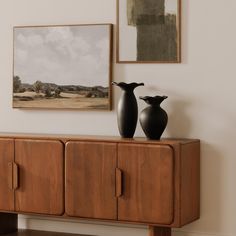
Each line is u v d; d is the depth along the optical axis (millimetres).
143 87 4730
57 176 4555
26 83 5059
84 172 4469
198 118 4578
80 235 4875
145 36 4707
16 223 5066
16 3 5098
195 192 4488
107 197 4402
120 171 4344
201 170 4570
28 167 4645
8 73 5152
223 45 4508
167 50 4648
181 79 4625
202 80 4570
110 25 4781
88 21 4879
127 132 4516
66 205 4539
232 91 4492
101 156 4410
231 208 4504
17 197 4688
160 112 4410
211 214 4559
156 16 4668
